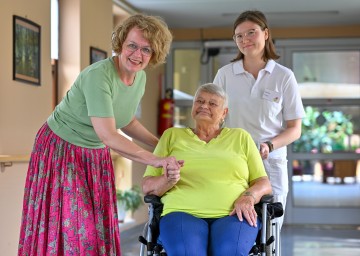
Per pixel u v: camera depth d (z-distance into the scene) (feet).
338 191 30.04
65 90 20.01
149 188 10.71
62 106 9.78
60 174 9.66
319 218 29.99
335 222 29.94
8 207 15.57
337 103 30.01
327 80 29.96
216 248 9.90
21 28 16.43
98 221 9.84
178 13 26.63
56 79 20.02
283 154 12.57
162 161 9.36
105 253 9.87
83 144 9.78
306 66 29.96
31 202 9.72
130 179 24.98
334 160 30.12
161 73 29.58
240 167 10.94
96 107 9.43
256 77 12.39
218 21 28.22
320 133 30.22
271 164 12.46
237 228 10.06
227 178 10.85
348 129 30.07
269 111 12.28
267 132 12.35
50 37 18.30
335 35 29.66
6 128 15.76
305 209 30.12
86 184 9.78
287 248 22.35
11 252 15.78
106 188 10.05
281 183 12.52
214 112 11.16
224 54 29.81
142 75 10.20
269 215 10.56
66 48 20.02
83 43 20.26
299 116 12.40
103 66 9.59
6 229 15.52
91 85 9.46
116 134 9.46
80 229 9.62
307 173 30.25
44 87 17.87
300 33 29.78
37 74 17.37
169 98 29.32
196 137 11.23
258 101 12.29
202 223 10.22
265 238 10.14
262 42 12.17
